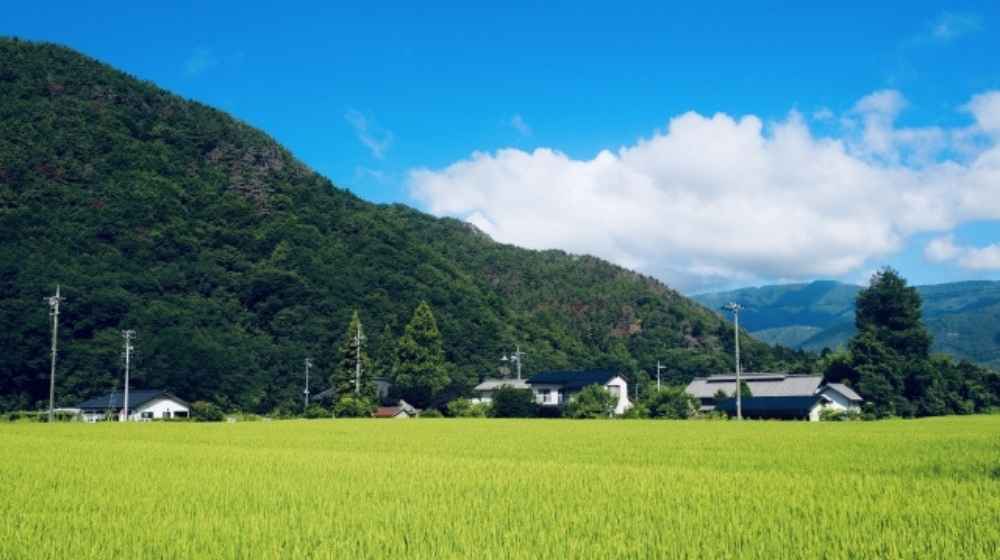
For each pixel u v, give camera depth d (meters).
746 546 8.99
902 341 70.12
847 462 18.94
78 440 30.92
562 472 16.88
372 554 8.80
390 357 89.31
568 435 34.09
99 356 73.31
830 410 58.16
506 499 12.70
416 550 8.96
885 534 9.31
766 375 78.69
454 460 20.28
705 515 10.96
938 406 67.31
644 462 19.91
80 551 9.16
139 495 13.49
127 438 32.69
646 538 9.46
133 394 71.50
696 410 63.59
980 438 27.95
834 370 72.19
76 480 15.73
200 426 46.44
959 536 9.27
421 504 12.23
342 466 18.56
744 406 66.25
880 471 16.84
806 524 10.19
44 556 8.91
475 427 44.28
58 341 72.56
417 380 81.56
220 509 11.96
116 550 9.23
